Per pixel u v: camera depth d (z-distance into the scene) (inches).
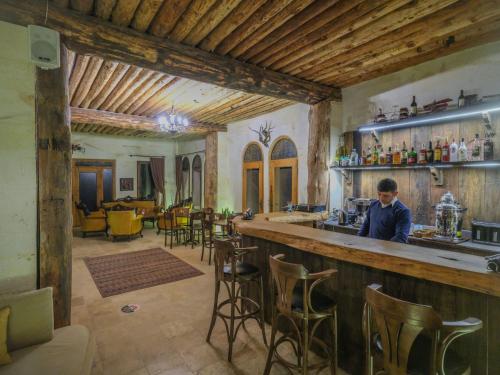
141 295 144.4
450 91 131.0
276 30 113.4
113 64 146.3
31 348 73.8
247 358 93.2
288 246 106.9
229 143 306.8
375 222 111.4
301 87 160.9
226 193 308.7
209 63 126.3
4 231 88.1
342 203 180.7
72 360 69.2
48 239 92.7
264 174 257.6
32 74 91.7
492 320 59.9
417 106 142.6
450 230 115.6
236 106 228.5
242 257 127.1
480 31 110.4
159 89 186.9
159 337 105.6
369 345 57.7
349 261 81.3
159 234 317.1
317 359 93.0
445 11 99.5
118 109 241.0
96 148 382.3
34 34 90.0
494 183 117.6
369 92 164.7
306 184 215.6
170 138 417.7
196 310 127.9
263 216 153.5
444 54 131.0
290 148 231.8
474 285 57.6
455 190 128.9
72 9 97.3
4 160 88.0
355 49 127.0
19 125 89.9
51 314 79.1
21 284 90.2
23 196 90.5
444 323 47.4
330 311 75.9
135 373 85.7
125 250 240.1
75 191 368.2
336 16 100.9
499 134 113.9
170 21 104.2
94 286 156.6
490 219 118.6
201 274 176.4
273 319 81.9
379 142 159.3
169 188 438.6
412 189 144.6
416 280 72.1
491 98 117.5
